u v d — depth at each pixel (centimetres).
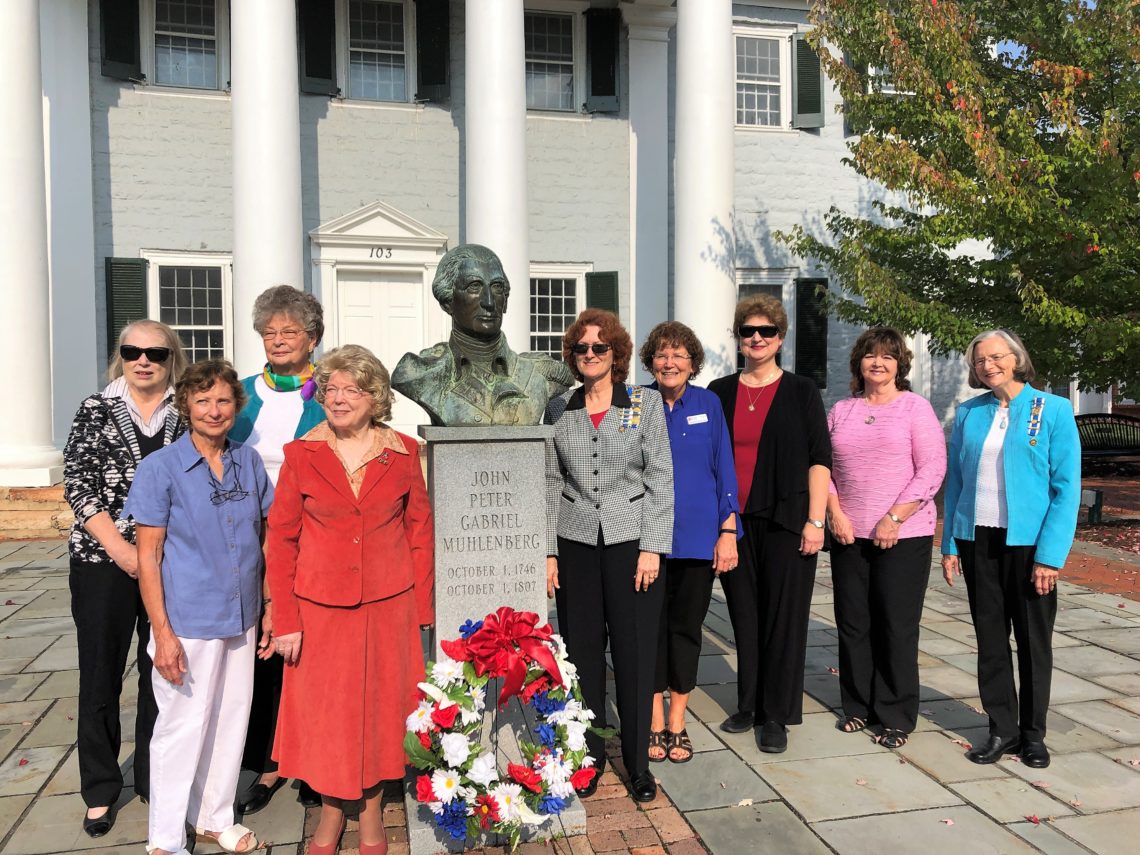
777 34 1356
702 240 1077
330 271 1192
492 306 329
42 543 875
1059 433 361
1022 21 905
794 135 1366
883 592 400
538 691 310
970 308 947
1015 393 380
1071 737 408
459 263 331
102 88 1113
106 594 317
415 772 346
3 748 399
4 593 678
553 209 1287
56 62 1070
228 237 1162
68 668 505
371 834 310
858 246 931
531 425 335
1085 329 809
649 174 1309
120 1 1099
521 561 335
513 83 1038
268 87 983
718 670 509
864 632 413
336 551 298
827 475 388
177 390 299
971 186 796
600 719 355
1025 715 382
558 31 1295
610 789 357
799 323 1368
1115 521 959
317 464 298
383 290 1224
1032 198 782
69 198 1084
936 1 819
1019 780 364
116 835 323
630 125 1305
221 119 1157
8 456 910
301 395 365
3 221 912
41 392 940
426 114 1230
